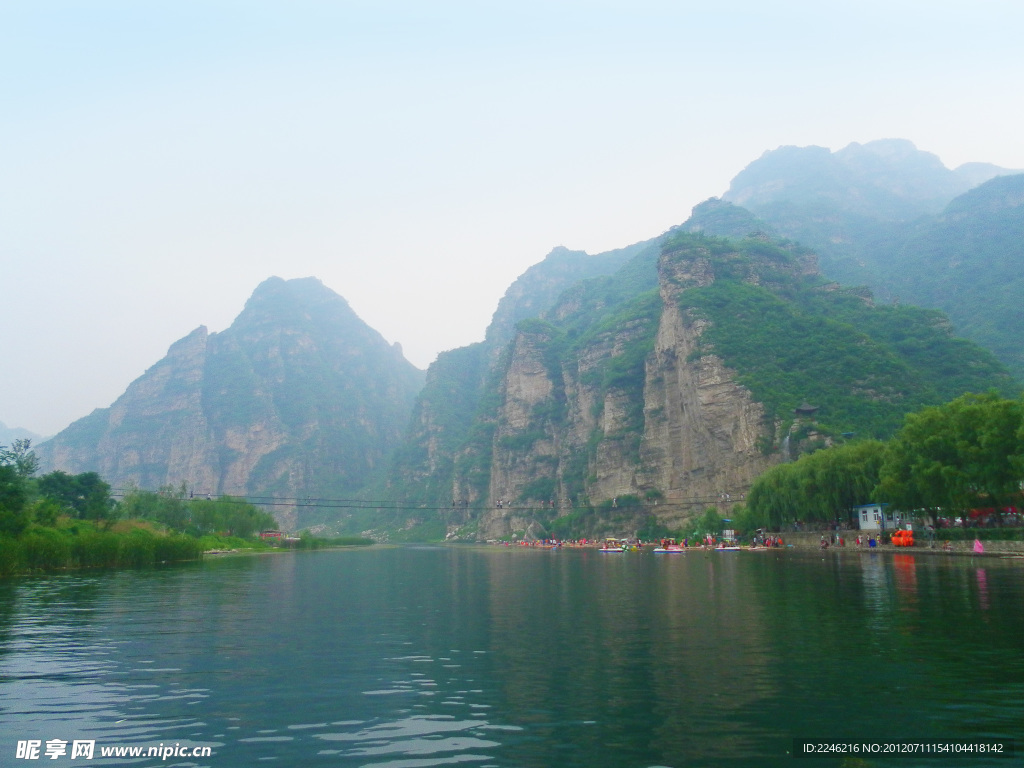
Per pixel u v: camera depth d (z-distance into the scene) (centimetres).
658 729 1878
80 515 13225
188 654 3012
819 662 2545
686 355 19900
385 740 1847
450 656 2897
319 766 1681
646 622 3697
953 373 16562
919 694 2114
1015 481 7300
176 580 7362
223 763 1709
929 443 8150
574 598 5131
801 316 19312
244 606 4859
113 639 3422
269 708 2152
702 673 2444
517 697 2219
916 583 4944
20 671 2689
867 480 10300
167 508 16662
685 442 19650
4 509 8806
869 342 17200
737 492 16138
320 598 5409
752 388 16525
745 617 3709
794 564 7988
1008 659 2509
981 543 7581
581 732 1872
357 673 2600
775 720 1925
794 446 14212
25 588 6262
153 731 1953
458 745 1800
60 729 1975
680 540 17050
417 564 11838
